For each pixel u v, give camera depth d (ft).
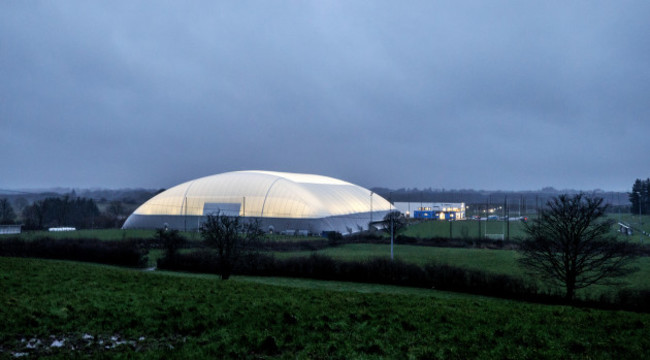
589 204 87.25
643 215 463.42
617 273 85.92
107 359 39.22
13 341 43.32
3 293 60.80
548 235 91.91
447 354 43.55
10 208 385.70
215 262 117.50
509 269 130.00
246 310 56.70
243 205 247.70
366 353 43.19
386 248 182.50
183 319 51.60
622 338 49.96
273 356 41.78
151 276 84.12
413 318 55.77
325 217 240.94
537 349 45.55
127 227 270.26
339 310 58.90
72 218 402.93
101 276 79.87
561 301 85.35
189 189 273.75
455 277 99.81
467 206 621.72
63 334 45.96
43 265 90.17
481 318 56.70
